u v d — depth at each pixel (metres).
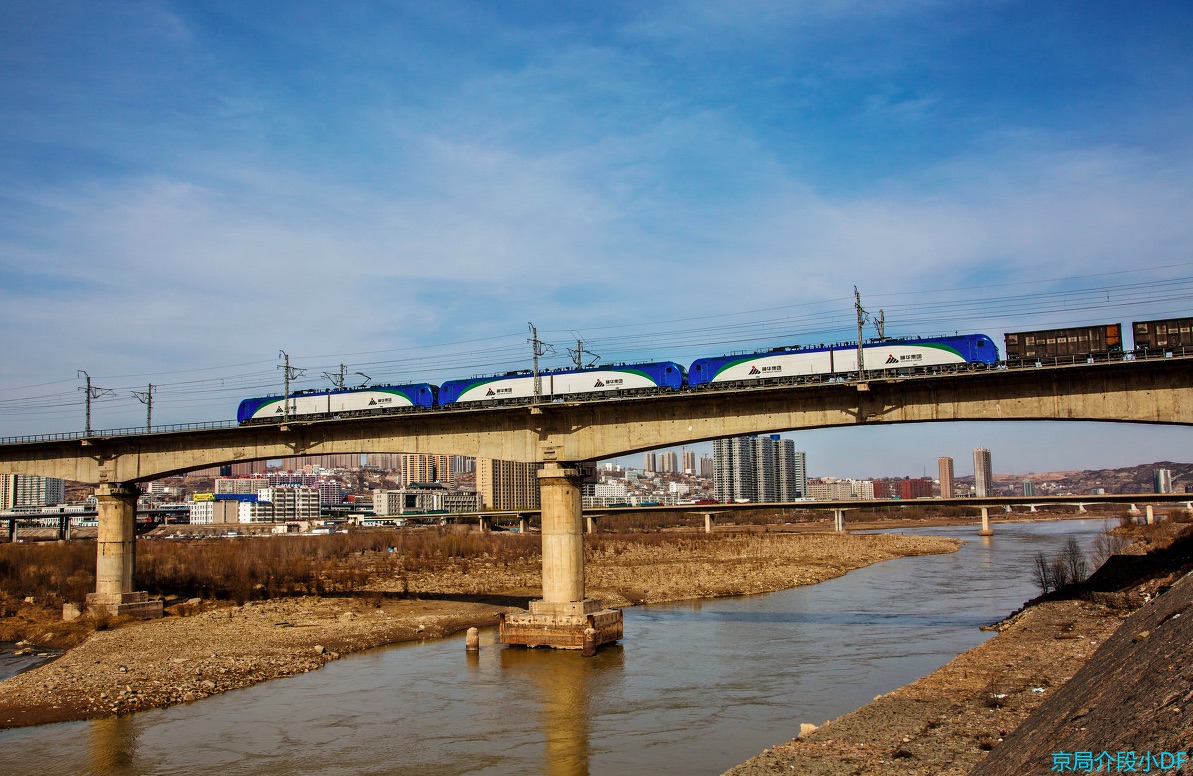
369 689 59.97
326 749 46.66
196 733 49.84
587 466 79.38
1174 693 24.47
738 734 47.75
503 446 79.44
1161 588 71.81
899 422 66.62
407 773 42.84
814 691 57.09
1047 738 30.27
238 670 64.31
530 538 199.12
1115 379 60.22
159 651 72.31
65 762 45.09
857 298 68.69
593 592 114.62
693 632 82.88
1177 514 178.50
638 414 74.81
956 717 43.06
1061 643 58.56
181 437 94.25
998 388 63.53
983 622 85.69
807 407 69.38
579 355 79.88
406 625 85.19
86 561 125.06
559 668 66.06
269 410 92.19
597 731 49.09
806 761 38.06
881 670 63.06
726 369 72.69
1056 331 61.94
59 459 100.19
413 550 165.62
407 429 84.44
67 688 59.12
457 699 56.88
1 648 82.06
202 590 109.88
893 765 36.56
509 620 74.81
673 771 41.94
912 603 104.25
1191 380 58.16
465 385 83.31
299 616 92.06
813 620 90.00
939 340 65.88
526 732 49.22
